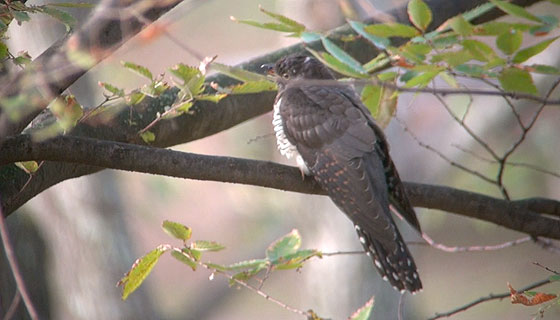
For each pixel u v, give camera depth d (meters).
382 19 10.35
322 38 8.84
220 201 23.05
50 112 9.16
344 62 8.71
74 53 7.43
